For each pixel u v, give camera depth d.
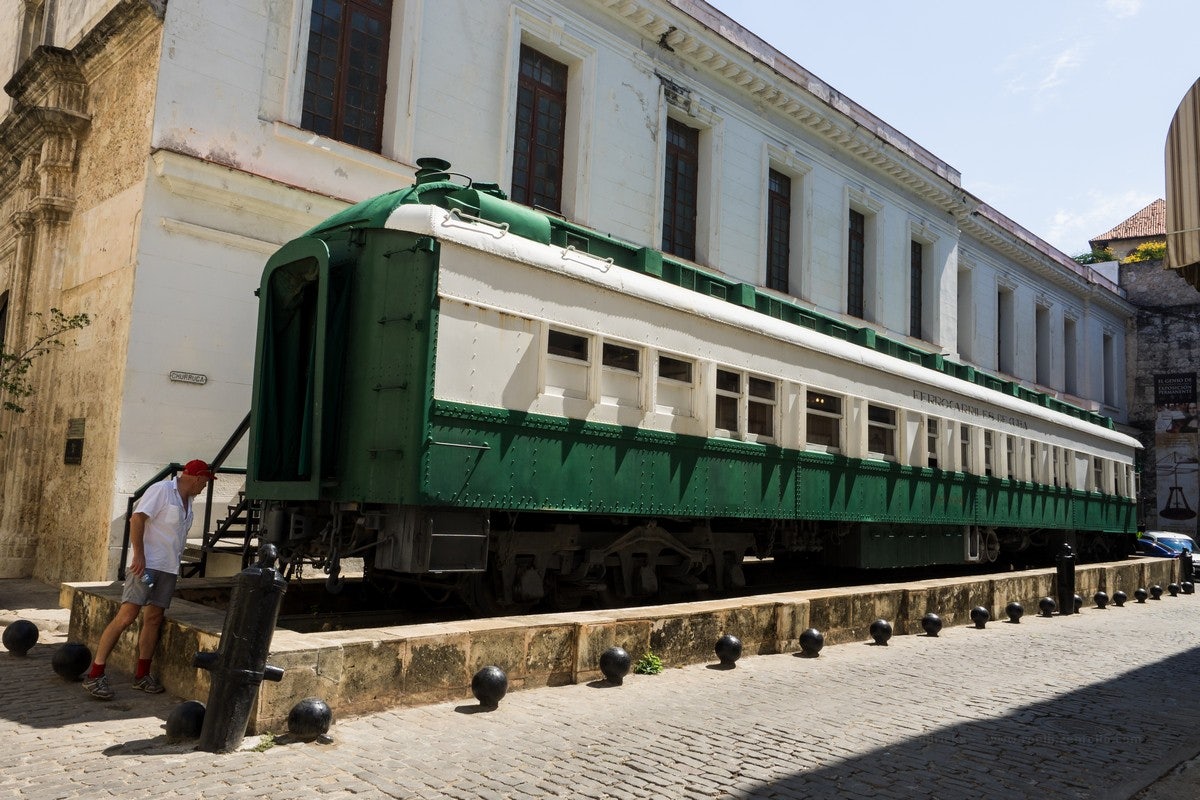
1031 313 32.72
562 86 16.58
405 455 6.71
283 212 11.88
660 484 8.91
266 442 7.68
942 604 11.04
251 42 11.83
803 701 6.48
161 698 5.70
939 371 14.61
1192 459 38.50
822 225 22.02
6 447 13.48
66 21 14.98
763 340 10.45
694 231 19.02
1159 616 13.91
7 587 11.07
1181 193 8.33
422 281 6.93
